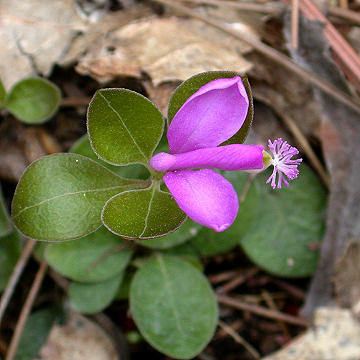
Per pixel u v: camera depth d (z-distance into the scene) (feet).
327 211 0.55
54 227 0.47
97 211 0.47
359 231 0.55
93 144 0.46
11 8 0.57
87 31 0.57
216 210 0.44
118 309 0.56
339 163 0.56
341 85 0.56
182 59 0.55
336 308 0.55
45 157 0.47
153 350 0.56
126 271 0.55
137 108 0.46
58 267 0.52
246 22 0.58
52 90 0.54
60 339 0.54
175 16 0.57
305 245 0.55
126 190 0.48
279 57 0.56
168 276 0.53
